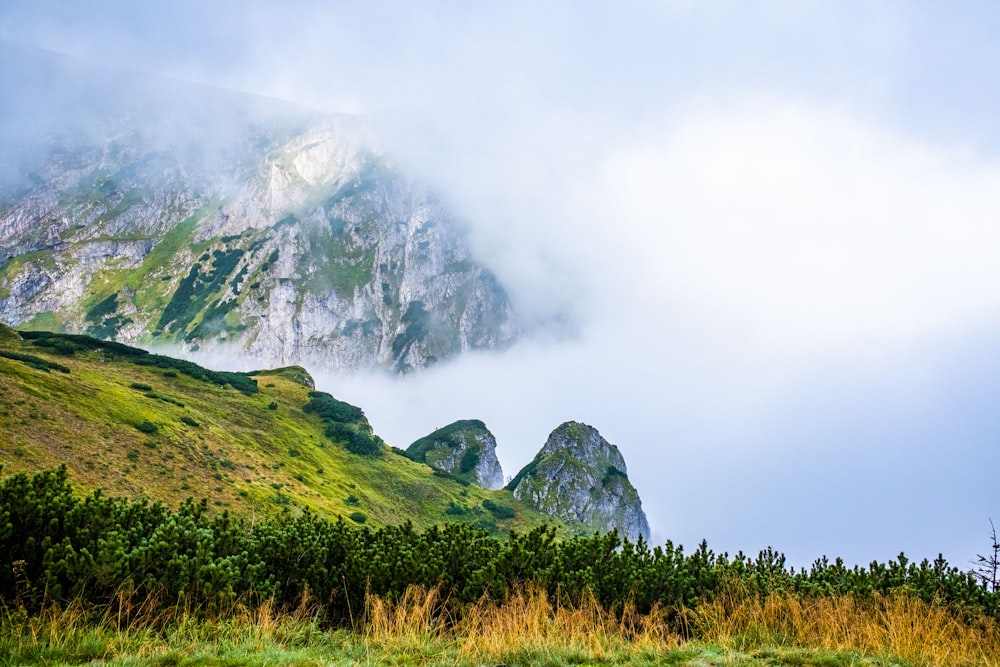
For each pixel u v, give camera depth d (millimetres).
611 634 10289
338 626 11195
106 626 8898
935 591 12602
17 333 123688
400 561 11836
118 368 120625
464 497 148250
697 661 8336
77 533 10078
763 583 12508
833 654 8586
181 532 11297
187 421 97688
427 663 8117
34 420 69625
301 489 97562
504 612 10266
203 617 9578
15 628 8039
